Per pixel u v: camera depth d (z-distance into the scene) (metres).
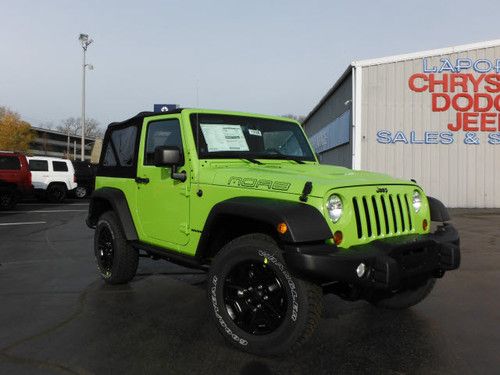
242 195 3.94
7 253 8.27
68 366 3.57
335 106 19.80
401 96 15.66
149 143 5.18
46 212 16.22
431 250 3.90
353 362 3.63
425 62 15.57
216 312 3.92
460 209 15.37
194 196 4.38
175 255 4.66
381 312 4.84
